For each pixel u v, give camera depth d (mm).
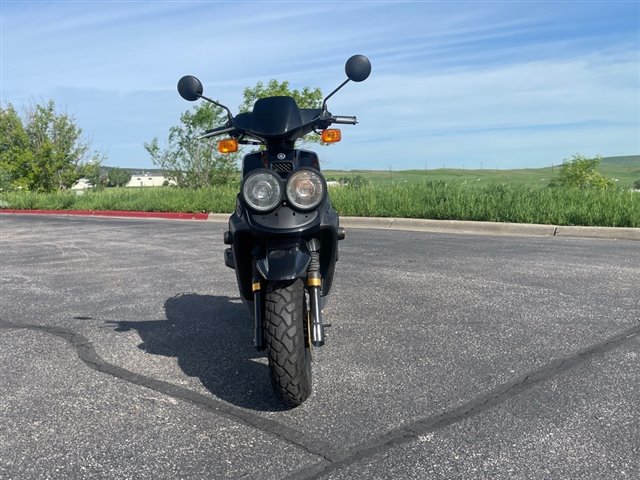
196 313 6070
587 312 5520
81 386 4191
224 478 2980
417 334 5078
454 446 3199
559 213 11414
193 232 13195
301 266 3682
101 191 25531
